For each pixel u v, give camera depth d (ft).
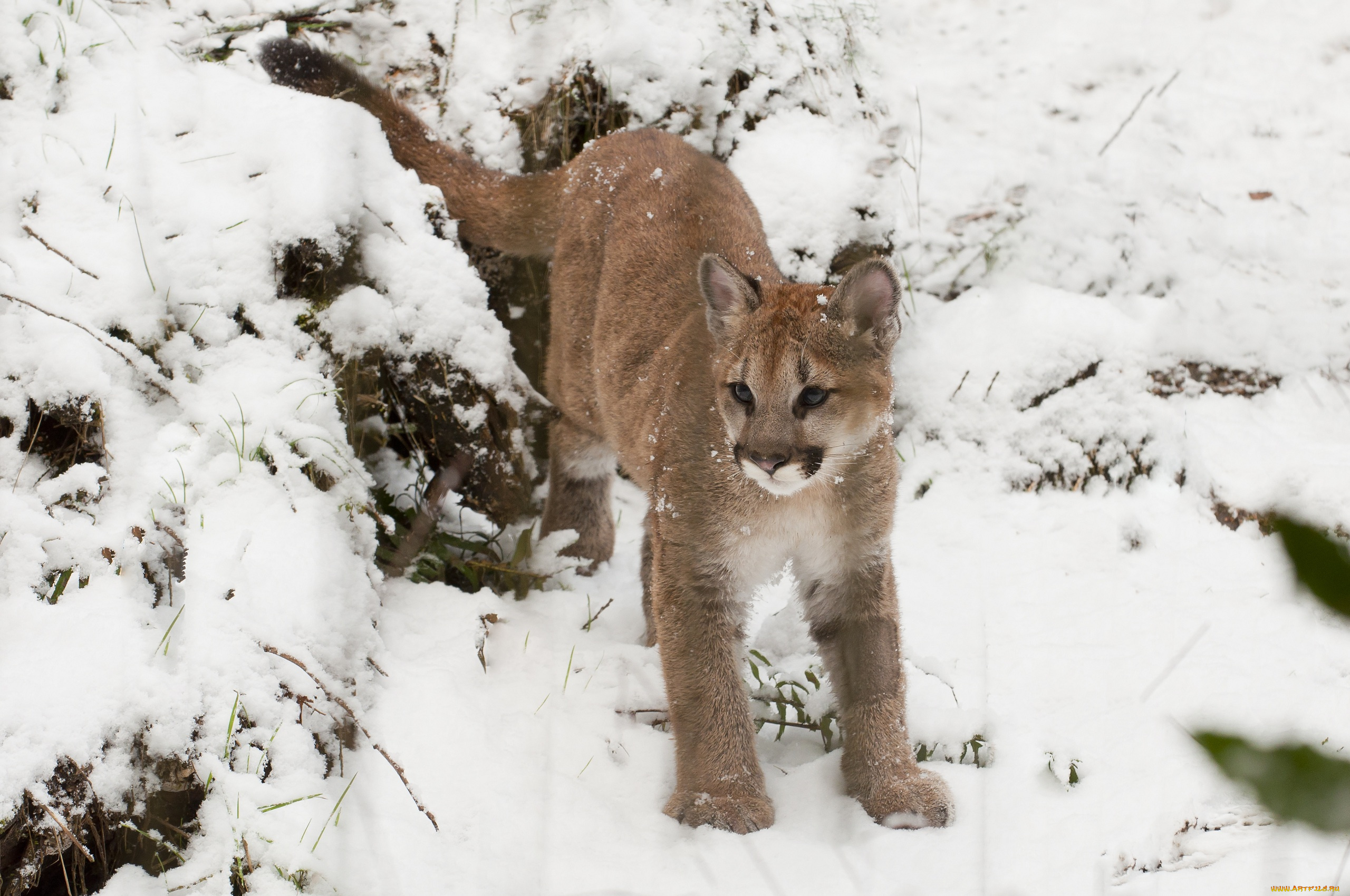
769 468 9.99
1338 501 13.94
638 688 11.56
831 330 10.30
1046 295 17.07
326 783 9.74
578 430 14.08
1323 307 17.16
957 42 22.91
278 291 12.39
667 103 16.58
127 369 11.32
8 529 10.07
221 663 9.73
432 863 9.16
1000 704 11.66
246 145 12.83
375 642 10.98
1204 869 9.14
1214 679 11.69
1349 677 11.74
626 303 12.67
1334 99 21.39
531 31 16.90
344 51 16.60
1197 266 17.95
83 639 9.57
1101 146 20.16
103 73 13.30
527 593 13.29
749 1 17.66
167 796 9.37
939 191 18.84
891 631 10.84
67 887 9.00
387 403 13.21
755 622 13.44
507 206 14.35
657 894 9.02
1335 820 2.24
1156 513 14.76
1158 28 23.20
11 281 11.27
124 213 12.10
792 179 16.76
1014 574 13.87
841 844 9.76
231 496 10.91
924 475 15.55
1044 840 9.59
